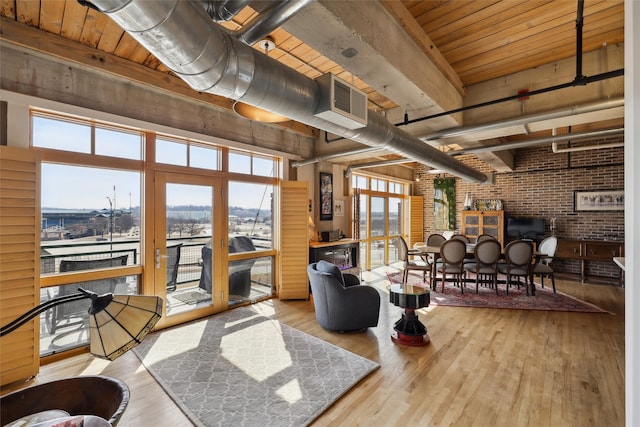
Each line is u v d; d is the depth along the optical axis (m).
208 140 3.71
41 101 2.51
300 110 2.09
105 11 1.08
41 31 2.46
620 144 4.86
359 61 2.06
